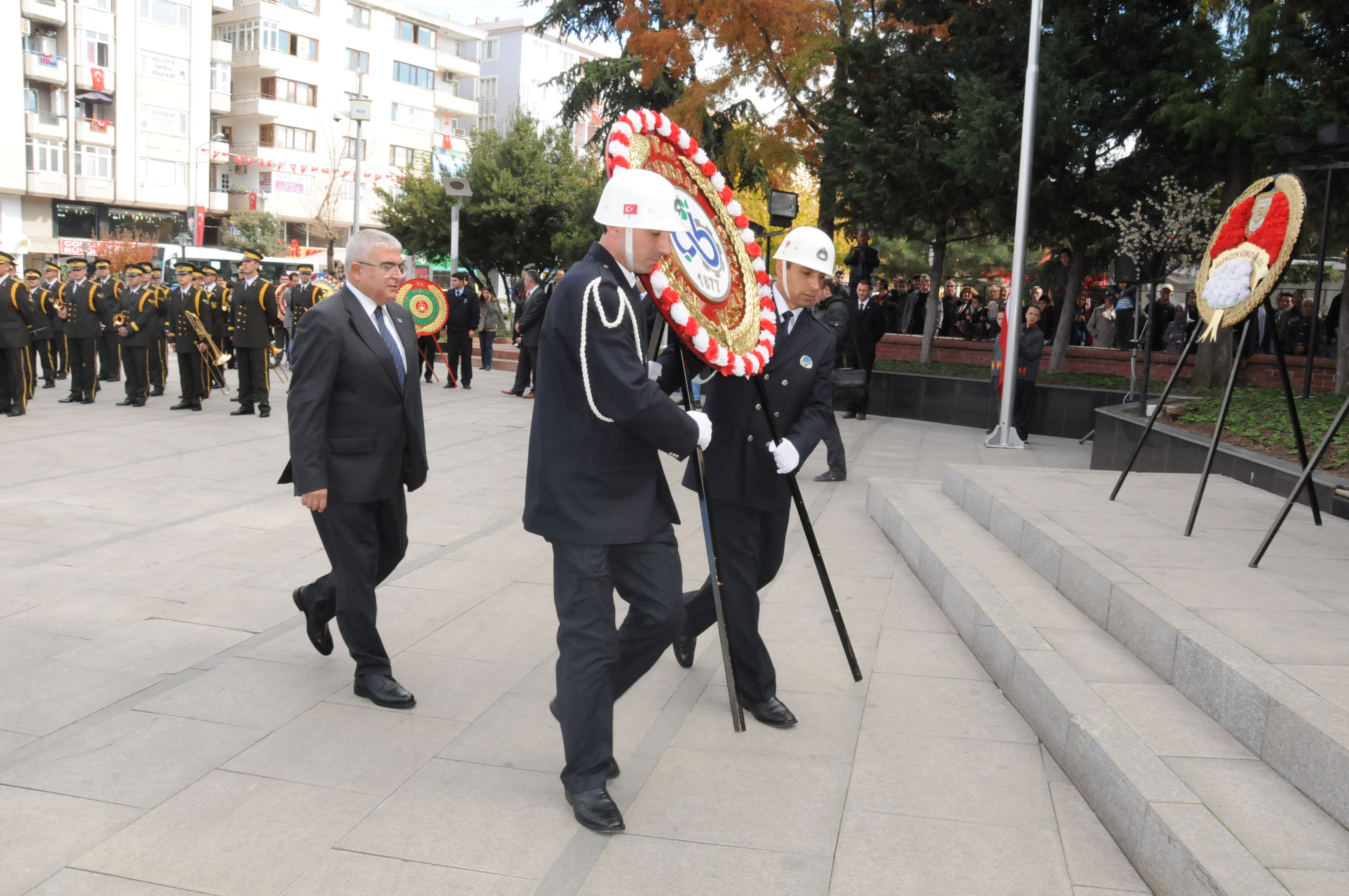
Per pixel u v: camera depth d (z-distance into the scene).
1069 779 3.63
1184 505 6.27
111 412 13.59
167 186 47.88
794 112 18.64
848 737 3.99
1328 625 3.88
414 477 4.36
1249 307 5.26
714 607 4.37
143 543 6.62
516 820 3.30
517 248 32.94
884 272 31.38
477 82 70.50
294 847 3.09
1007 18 15.66
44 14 42.91
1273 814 2.89
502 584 5.97
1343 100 12.65
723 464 3.99
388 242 4.18
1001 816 3.37
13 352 12.76
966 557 5.71
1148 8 14.42
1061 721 3.71
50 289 16.77
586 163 34.03
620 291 3.22
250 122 51.06
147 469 9.20
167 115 47.44
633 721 4.12
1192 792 3.01
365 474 4.08
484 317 21.88
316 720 4.02
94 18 44.50
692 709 4.25
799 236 4.04
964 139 14.43
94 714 4.00
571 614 3.31
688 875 3.01
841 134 16.11
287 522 7.29
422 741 3.87
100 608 5.30
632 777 3.62
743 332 3.70
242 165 51.31
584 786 3.28
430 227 32.59
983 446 12.80
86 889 2.85
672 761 3.76
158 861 2.99
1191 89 13.36
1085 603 4.74
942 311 23.11
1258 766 3.20
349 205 53.75
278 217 50.91
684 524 7.78
